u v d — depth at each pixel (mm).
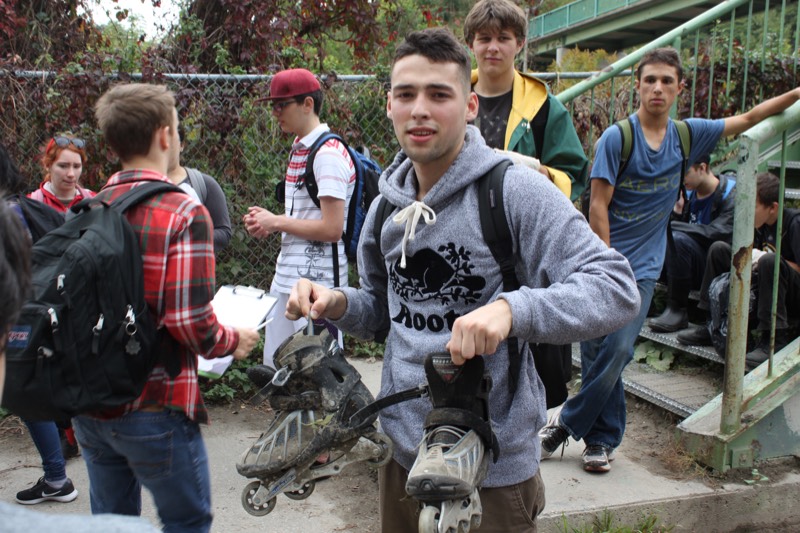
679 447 3768
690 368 4672
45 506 3428
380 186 1935
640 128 3568
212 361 2434
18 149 4789
